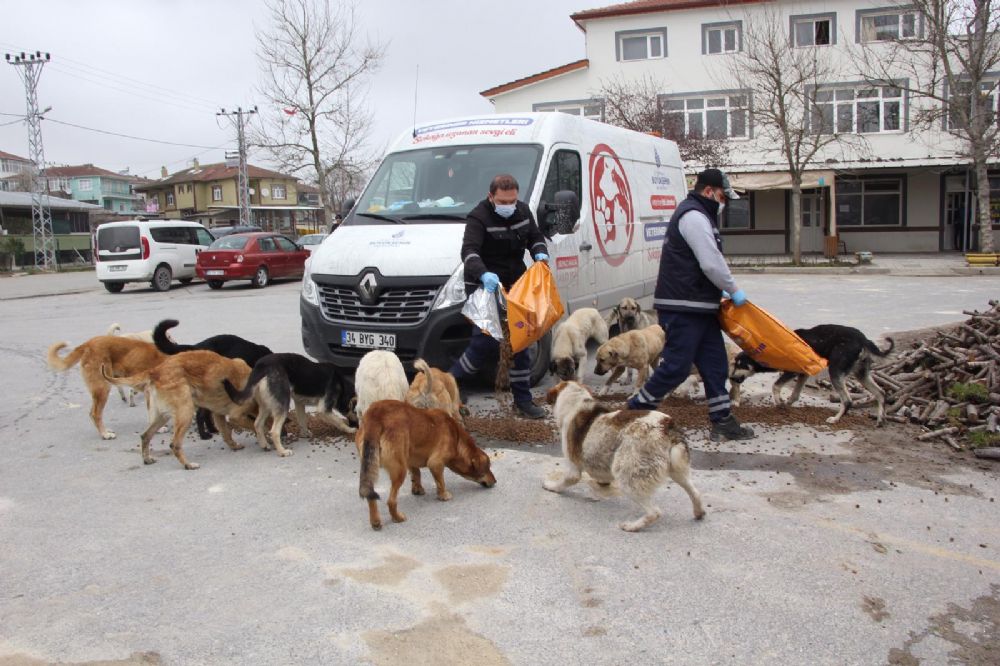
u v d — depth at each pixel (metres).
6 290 25.55
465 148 8.52
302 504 5.08
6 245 39.97
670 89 29.27
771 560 4.11
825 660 3.23
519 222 6.52
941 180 28.45
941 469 5.50
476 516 4.81
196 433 6.96
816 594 3.75
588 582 3.91
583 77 29.95
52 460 6.17
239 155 46.12
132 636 3.47
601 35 29.58
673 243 5.86
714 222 5.91
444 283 7.21
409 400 5.80
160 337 6.79
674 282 5.86
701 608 3.64
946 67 22.86
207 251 21.97
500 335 6.21
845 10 27.36
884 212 29.28
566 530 4.57
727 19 28.39
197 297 20.00
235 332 12.90
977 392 6.57
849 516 4.67
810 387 8.18
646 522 4.52
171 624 3.57
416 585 3.91
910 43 23.92
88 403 8.29
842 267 22.81
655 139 11.48
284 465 5.94
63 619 3.63
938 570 3.98
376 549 4.35
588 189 8.95
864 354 6.60
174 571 4.11
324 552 4.32
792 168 24.19
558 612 3.63
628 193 10.05
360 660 3.26
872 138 27.55
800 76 24.45
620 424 4.61
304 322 7.98
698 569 4.03
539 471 5.63
